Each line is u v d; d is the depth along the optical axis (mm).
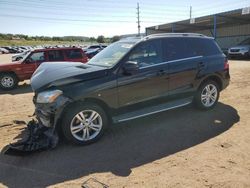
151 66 5043
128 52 4820
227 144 4320
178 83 5438
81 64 5199
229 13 24094
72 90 4238
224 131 4863
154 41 5203
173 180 3361
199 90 5871
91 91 4352
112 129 5121
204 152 4074
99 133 4570
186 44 5680
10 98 8586
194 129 5016
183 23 31594
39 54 10945
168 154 4062
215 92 6141
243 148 4164
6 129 5293
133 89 4816
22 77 10633
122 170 3645
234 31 32562
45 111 4250
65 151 4234
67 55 11469
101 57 5344
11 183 3402
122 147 4352
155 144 4426
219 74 6043
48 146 4219
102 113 4555
